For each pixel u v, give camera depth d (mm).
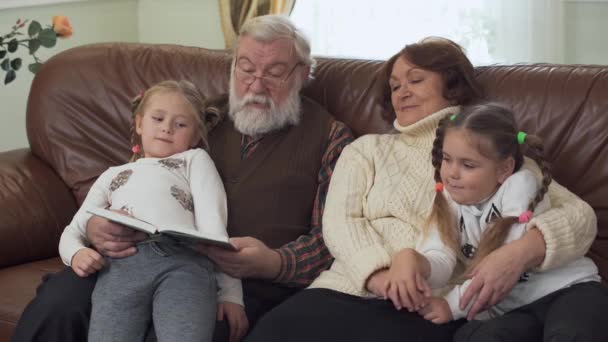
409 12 3547
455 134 1804
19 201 2404
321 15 3705
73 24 3617
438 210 1895
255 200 2207
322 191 2246
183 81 2240
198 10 3922
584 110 2115
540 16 3281
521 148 1859
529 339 1679
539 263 1787
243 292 2117
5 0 3242
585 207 1871
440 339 1770
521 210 1803
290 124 2287
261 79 2223
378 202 2068
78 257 1921
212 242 1815
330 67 2480
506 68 2270
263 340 1823
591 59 3264
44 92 2645
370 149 2160
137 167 2084
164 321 1815
